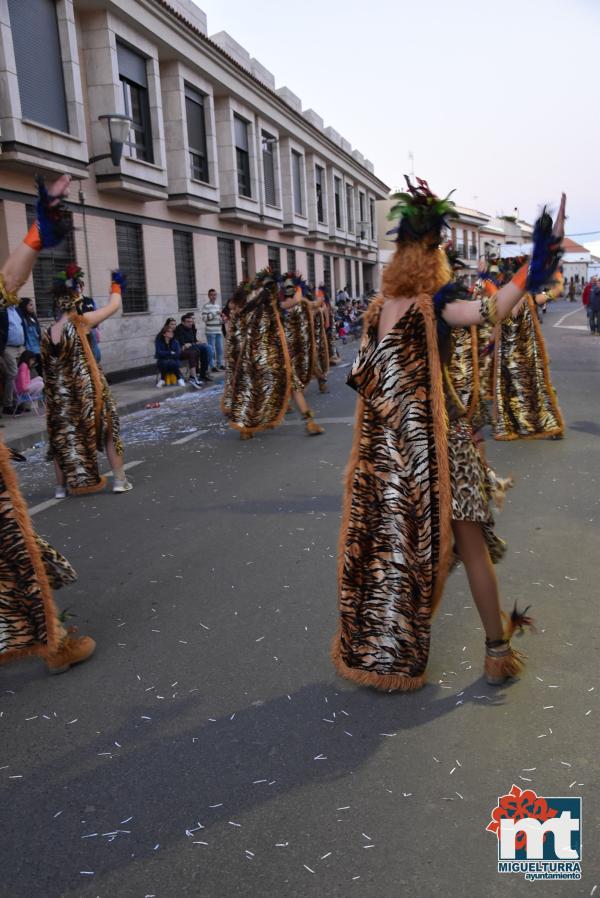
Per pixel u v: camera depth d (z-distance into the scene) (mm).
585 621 3570
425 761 2566
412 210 2652
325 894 2021
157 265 18625
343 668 3057
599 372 14672
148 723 2916
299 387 9141
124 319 17188
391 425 2781
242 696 3074
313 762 2598
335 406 11625
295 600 4051
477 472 2791
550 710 2826
